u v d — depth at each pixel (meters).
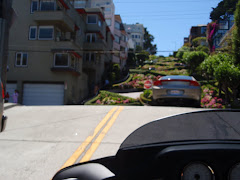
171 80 10.31
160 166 1.62
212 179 1.54
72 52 26.61
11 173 3.89
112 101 23.94
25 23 27.02
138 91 35.59
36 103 26.39
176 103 10.74
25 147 5.12
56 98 26.23
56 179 2.01
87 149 4.91
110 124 6.77
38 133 6.11
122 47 59.28
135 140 1.77
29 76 26.58
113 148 4.94
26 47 26.78
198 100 10.37
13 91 26.64
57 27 27.72
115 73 41.47
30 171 3.97
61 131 6.24
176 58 79.62
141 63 70.50
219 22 64.94
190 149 1.58
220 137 1.65
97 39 37.88
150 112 8.27
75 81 29.41
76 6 51.78
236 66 26.05
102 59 40.09
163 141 1.71
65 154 4.71
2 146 5.19
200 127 1.72
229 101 24.89
